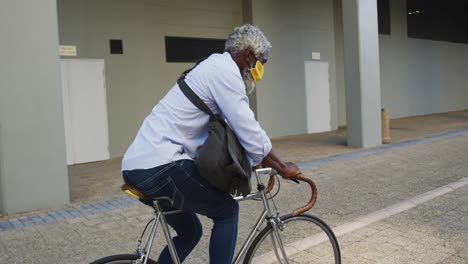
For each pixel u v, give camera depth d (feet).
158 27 34.24
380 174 23.32
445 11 66.08
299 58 43.52
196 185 7.57
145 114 33.63
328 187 20.81
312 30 44.68
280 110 42.04
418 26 60.95
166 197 7.59
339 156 29.09
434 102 64.49
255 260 9.13
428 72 63.05
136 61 32.96
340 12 49.26
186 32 36.01
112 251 13.57
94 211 17.83
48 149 18.28
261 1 39.96
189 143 7.66
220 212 8.10
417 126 47.42
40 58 17.88
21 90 17.57
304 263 10.11
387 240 13.51
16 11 17.30
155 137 7.54
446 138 36.24
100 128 31.27
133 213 17.42
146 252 7.67
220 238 8.11
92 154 30.99
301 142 37.45
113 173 26.32
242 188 7.77
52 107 18.26
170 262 8.93
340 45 49.67
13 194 17.65
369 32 32.17
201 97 7.59
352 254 12.53
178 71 35.60
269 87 41.09
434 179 21.66
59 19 29.25
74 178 25.09
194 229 8.95
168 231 8.07
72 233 15.26
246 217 16.19
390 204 17.62
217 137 7.46
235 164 7.43
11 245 14.28
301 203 18.22
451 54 67.67
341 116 50.42
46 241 14.55
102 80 31.27
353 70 32.24
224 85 7.52
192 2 36.29
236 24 39.60
